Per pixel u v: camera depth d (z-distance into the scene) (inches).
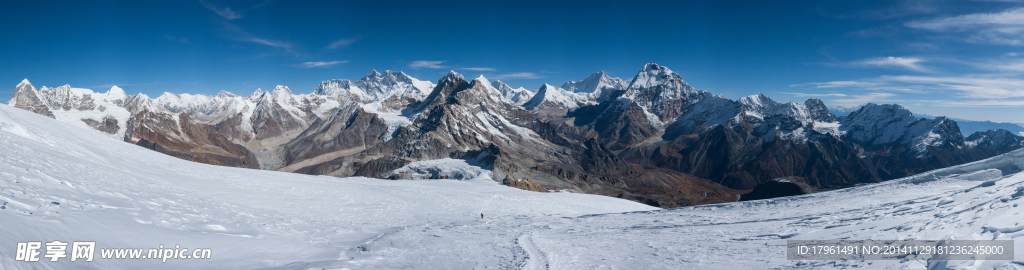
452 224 1984.5
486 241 1277.1
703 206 2186.3
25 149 1317.7
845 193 1982.0
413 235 1448.1
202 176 2342.5
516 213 2780.5
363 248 1091.9
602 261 877.8
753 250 882.1
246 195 2028.8
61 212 676.1
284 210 1854.1
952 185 1811.0
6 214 538.6
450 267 845.8
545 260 903.1
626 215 2153.1
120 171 1625.2
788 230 1164.5
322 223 1631.4
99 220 715.4
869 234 864.3
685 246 1025.5
